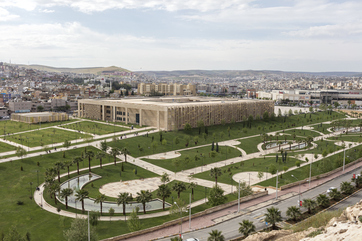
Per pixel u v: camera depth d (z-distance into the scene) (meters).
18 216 118.44
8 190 143.00
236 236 99.31
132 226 104.88
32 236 103.31
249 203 130.75
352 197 129.12
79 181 161.50
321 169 172.25
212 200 126.56
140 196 123.00
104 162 192.12
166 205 133.00
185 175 175.25
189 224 107.62
